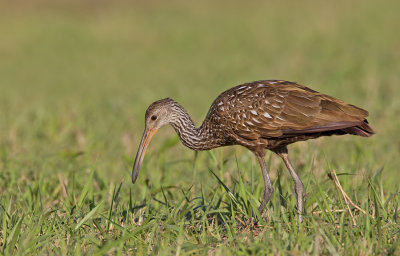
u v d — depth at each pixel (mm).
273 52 44406
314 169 14953
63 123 22906
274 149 13336
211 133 13805
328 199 12734
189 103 28953
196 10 65500
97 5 69688
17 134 21531
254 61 41781
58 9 67250
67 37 54719
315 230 10516
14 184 15227
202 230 11688
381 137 19234
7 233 11477
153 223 11578
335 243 10344
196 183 14758
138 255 10336
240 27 55906
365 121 12328
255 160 16547
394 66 34375
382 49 40969
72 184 14484
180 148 19328
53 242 11406
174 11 65812
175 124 14219
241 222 11922
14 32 56219
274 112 12672
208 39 52281
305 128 12438
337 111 12203
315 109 12352
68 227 11633
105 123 23406
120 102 27938
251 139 13141
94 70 42750
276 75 35188
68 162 16891
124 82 37969
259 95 12898
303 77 33750
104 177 15805
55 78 40156
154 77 39375
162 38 53875
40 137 20984
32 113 25750
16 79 40031
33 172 16031
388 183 14133
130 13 64688
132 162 15859
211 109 13695
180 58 46031
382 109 23078
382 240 10586
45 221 11852
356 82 30297
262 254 9938
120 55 48094
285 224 11508
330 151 17750
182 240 10648
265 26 55062
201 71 40188
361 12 56625
